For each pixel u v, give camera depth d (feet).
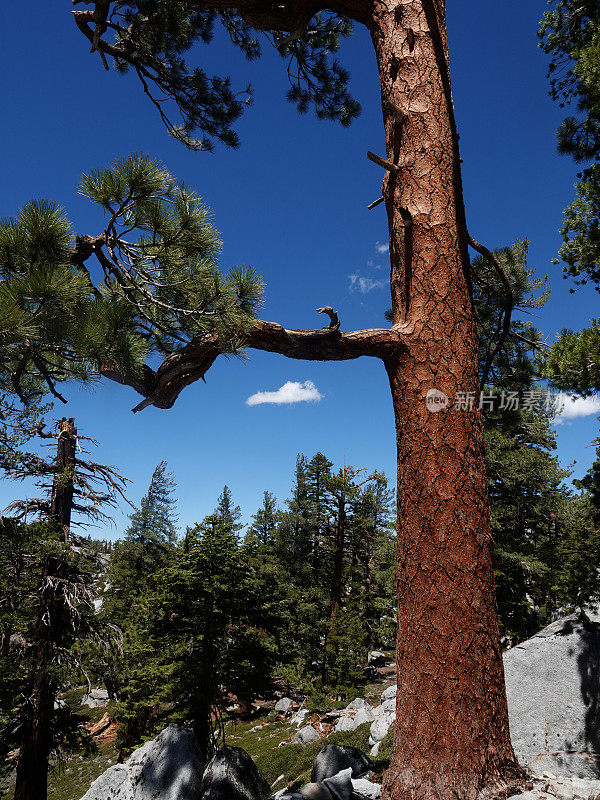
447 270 17.95
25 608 51.19
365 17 21.56
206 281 18.13
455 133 18.99
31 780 48.19
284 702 89.97
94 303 17.56
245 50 38.47
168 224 18.60
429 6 18.21
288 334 18.03
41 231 16.61
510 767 14.76
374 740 45.73
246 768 26.50
